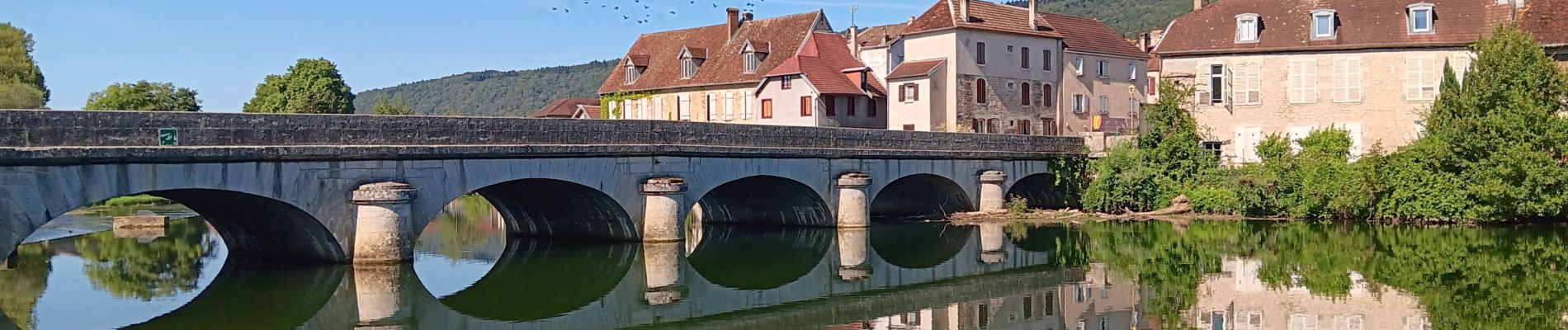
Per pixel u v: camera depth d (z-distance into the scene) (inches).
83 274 1017.5
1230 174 1616.6
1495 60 1380.4
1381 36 1609.3
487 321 813.9
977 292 949.8
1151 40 2992.1
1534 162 1344.7
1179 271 1052.5
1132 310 854.5
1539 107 1362.0
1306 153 1617.9
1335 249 1194.6
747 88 2137.1
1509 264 1055.6
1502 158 1359.5
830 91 1935.3
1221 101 1675.7
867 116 2025.1
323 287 908.6
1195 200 1619.1
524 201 1316.4
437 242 1374.3
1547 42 1488.7
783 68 1998.0
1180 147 1656.0
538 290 957.8
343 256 940.0
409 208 960.9
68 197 767.7
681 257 1146.0
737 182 1446.9
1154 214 1612.9
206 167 836.0
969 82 1942.7
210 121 841.5
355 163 938.1
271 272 985.5
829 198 1430.9
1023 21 2071.9
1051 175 1720.0
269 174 876.6
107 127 788.6
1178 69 1694.1
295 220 944.9
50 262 1120.8
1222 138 1678.2
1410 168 1443.2
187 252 1195.3
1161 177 1654.8
